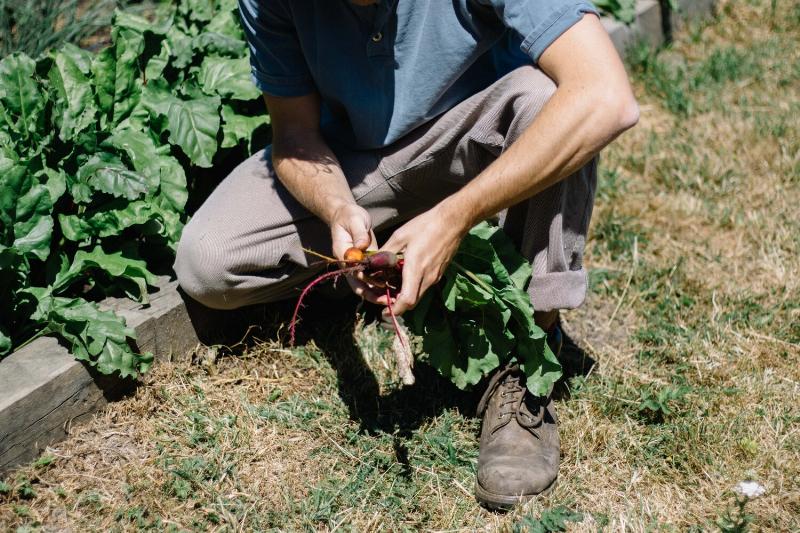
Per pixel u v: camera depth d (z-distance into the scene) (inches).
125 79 111.2
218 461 89.7
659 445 93.2
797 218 131.9
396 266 78.0
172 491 86.1
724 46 194.2
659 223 134.0
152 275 101.0
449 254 78.5
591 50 75.5
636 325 113.3
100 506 84.4
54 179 101.0
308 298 111.8
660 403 95.7
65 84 108.6
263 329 107.6
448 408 98.3
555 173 76.7
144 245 107.0
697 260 125.0
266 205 95.9
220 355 104.0
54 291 98.3
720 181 143.1
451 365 89.6
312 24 86.2
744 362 104.0
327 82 89.4
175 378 99.0
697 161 147.6
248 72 118.6
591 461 91.0
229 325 107.3
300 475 89.4
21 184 94.5
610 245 128.2
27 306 95.7
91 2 167.5
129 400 95.0
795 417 95.0
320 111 95.9
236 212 95.3
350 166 96.0
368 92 88.7
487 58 90.3
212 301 99.2
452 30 84.0
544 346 85.9
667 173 145.4
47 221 96.0
